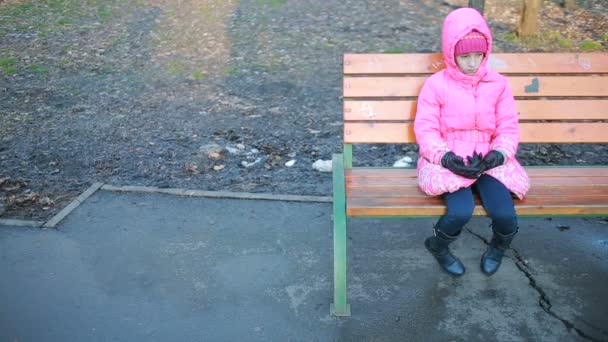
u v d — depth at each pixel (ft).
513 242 12.38
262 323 10.27
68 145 16.70
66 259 11.95
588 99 11.56
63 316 10.49
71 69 22.27
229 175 15.12
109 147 16.58
